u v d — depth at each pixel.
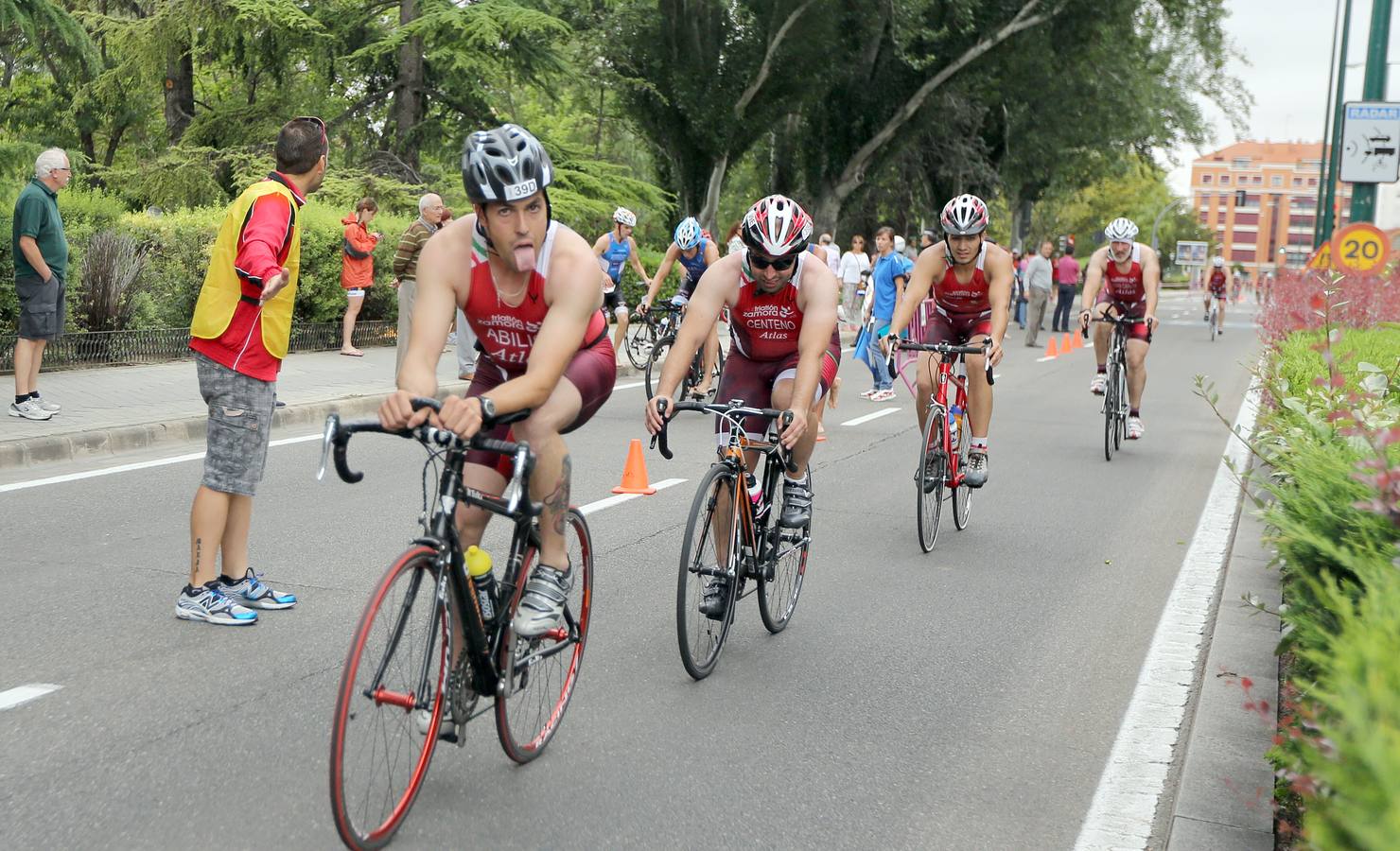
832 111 31.92
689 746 4.16
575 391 3.76
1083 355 23.16
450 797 3.68
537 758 4.01
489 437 3.67
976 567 6.75
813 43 28.42
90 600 5.53
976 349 7.12
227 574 5.46
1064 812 3.71
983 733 4.35
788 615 5.64
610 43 28.19
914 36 29.73
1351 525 3.24
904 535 7.51
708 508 4.81
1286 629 4.71
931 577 6.53
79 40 15.72
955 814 3.69
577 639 4.21
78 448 9.01
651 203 27.48
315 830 3.42
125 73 25.23
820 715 4.49
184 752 3.92
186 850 3.28
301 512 7.50
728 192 49.91
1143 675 4.95
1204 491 9.11
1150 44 35.59
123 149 33.78
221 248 5.17
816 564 6.75
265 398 5.27
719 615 4.88
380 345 17.44
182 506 7.52
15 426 9.21
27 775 3.70
